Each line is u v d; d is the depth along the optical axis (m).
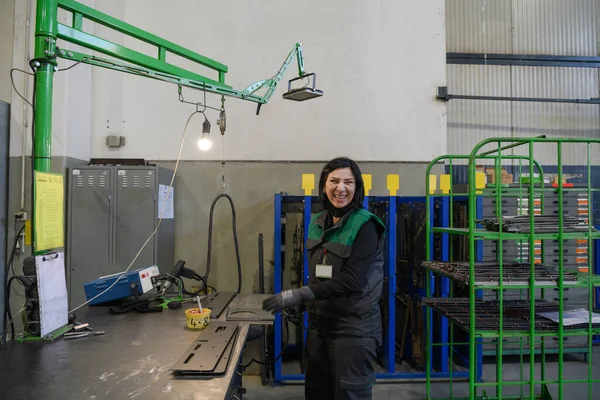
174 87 3.65
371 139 3.74
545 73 4.39
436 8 3.82
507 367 3.39
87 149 3.52
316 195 3.57
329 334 1.79
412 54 3.79
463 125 4.30
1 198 2.89
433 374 3.07
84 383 1.32
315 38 3.74
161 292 2.53
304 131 3.71
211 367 1.41
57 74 3.18
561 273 1.97
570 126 4.42
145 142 3.63
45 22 1.71
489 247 3.33
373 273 1.80
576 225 2.03
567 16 4.42
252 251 3.63
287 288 3.55
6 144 2.94
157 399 1.21
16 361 1.52
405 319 3.38
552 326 2.02
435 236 3.16
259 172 3.66
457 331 3.38
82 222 3.09
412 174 3.75
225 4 3.70
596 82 4.43
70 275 3.08
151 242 3.10
